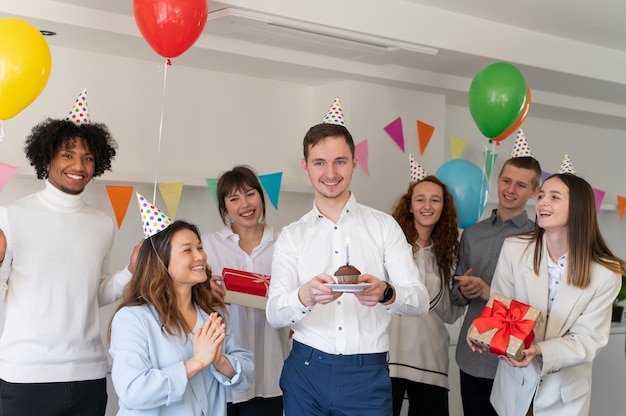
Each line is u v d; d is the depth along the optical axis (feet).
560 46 13.34
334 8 10.64
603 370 14.46
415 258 10.27
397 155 13.80
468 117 16.01
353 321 7.52
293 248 7.85
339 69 12.48
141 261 7.22
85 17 9.86
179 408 6.94
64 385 8.07
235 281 9.20
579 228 8.34
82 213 8.58
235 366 7.23
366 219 7.93
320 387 7.49
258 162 13.19
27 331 7.98
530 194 10.74
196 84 12.39
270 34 10.91
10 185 10.59
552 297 8.70
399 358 10.18
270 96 13.33
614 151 18.58
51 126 8.42
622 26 12.51
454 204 10.97
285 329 10.51
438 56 12.34
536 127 17.04
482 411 10.43
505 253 9.09
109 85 11.44
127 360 6.75
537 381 8.40
